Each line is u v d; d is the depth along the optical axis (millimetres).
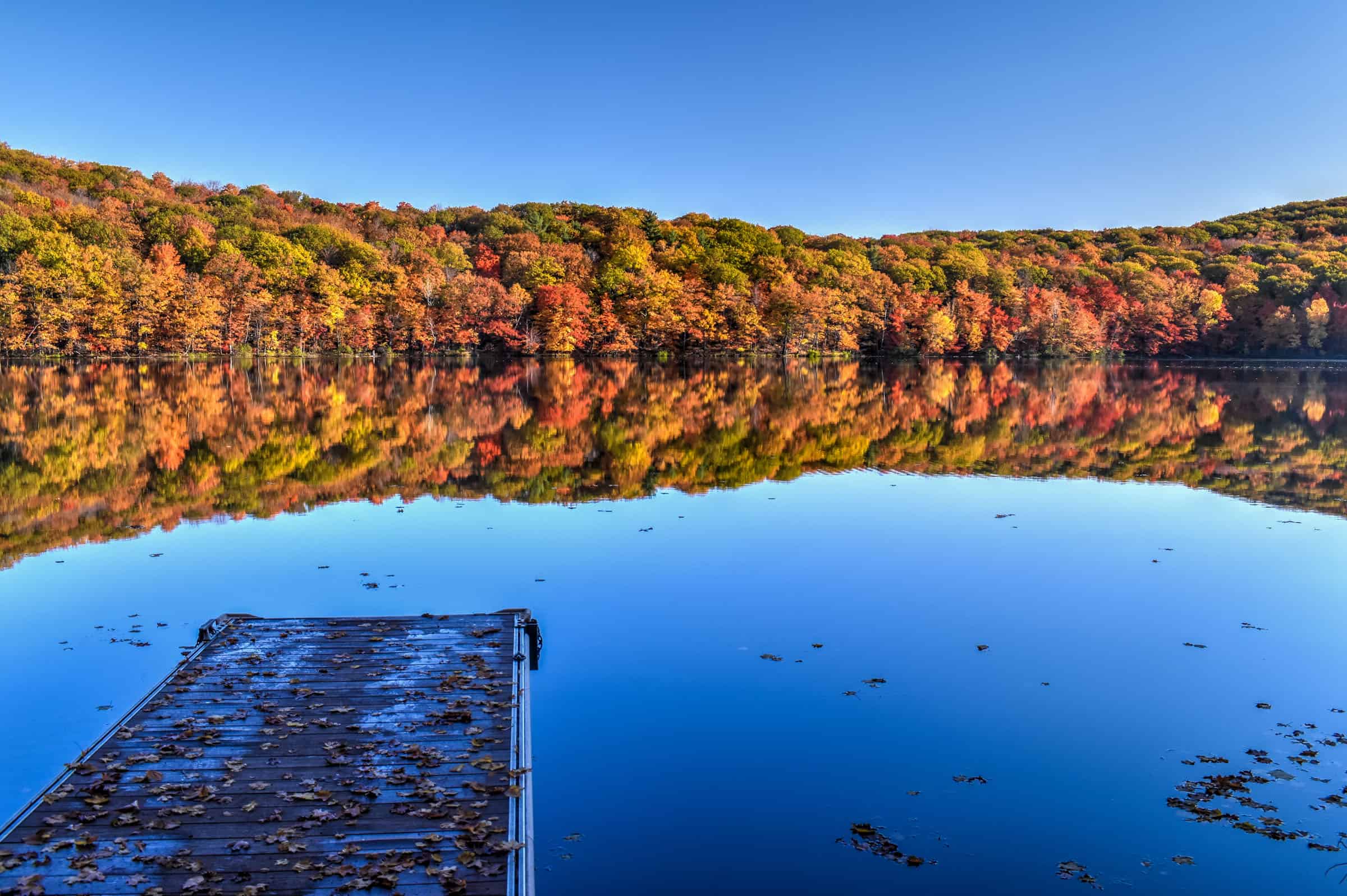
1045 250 136375
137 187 105062
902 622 10602
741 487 19719
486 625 9742
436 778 6391
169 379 51688
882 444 27219
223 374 57500
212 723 7262
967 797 6668
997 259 122438
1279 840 6094
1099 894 5547
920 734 7695
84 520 15836
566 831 6230
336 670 8438
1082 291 106250
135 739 6949
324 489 18891
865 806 6551
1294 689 8672
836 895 5535
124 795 6090
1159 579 12477
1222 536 15164
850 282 99375
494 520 16078
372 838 5617
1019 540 14836
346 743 6910
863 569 12930
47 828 5676
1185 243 146250
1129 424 33250
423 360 83812
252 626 9695
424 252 98312
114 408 34406
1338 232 139750
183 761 6590
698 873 5766
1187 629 10398
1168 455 25281
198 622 10422
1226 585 12203
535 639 9750
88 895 5008
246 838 5590
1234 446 27250
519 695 7879
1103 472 22328
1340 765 7160
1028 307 99188
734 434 29469
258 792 6156
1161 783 6875
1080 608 11133
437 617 10000
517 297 88000
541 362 82625
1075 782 6879
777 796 6680
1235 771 7074
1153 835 6176
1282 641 10008
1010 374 70125
